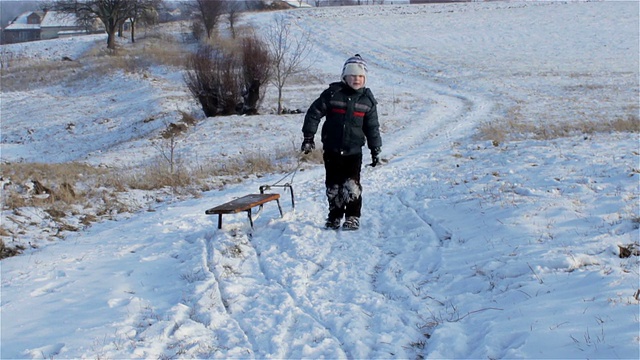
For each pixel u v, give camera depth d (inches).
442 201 340.5
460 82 1504.7
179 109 1135.0
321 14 2824.8
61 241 307.1
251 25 2522.1
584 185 326.3
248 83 1110.4
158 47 2046.0
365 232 293.3
